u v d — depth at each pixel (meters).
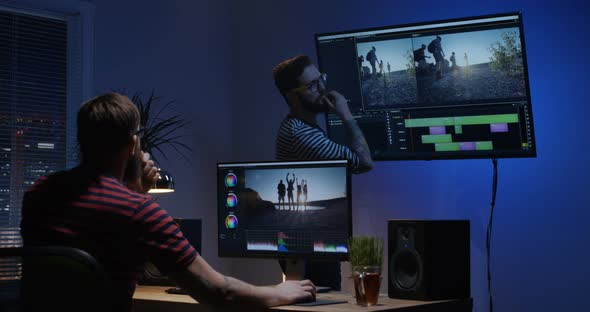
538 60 3.38
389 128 3.48
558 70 3.32
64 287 1.68
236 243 3.01
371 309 2.27
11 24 3.94
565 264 3.28
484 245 3.52
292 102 3.68
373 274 2.37
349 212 2.77
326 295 2.71
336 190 2.80
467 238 2.72
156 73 4.32
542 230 3.35
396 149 3.48
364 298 2.36
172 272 1.84
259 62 4.51
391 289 2.67
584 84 3.25
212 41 4.62
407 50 3.38
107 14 4.14
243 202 3.00
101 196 1.82
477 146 3.30
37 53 4.00
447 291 2.63
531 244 3.38
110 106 1.91
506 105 3.21
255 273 4.47
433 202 3.69
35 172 4.00
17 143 3.94
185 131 4.41
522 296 3.40
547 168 3.34
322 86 3.60
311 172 2.86
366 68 3.49
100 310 1.64
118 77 4.16
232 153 4.62
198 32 4.55
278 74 3.67
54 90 4.04
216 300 1.91
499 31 3.17
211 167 4.55
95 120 1.89
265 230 2.95
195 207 4.45
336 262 3.03
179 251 1.83
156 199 4.23
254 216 2.98
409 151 3.46
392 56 3.42
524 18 3.42
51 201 1.84
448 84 3.31
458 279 2.67
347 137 3.57
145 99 4.25
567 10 3.30
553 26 3.34
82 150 1.93
